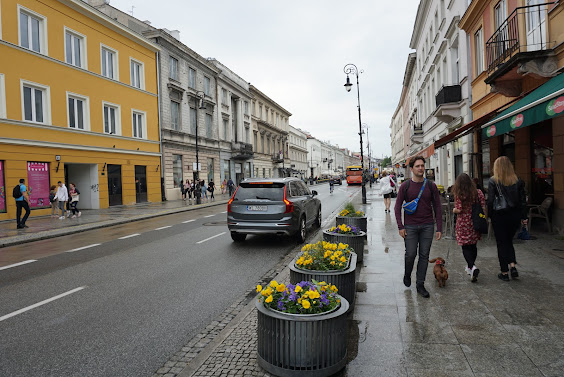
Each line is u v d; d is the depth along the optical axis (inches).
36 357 143.6
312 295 122.1
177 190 1155.3
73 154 772.6
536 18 354.9
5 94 632.4
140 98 995.3
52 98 724.0
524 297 182.2
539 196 386.6
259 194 372.8
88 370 133.2
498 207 208.8
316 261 180.2
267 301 123.6
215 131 1446.9
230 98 1616.6
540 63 323.0
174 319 181.5
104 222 581.9
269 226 362.3
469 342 137.2
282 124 2556.6
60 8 746.8
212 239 416.5
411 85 1555.1
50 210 714.8
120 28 908.0
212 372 123.3
